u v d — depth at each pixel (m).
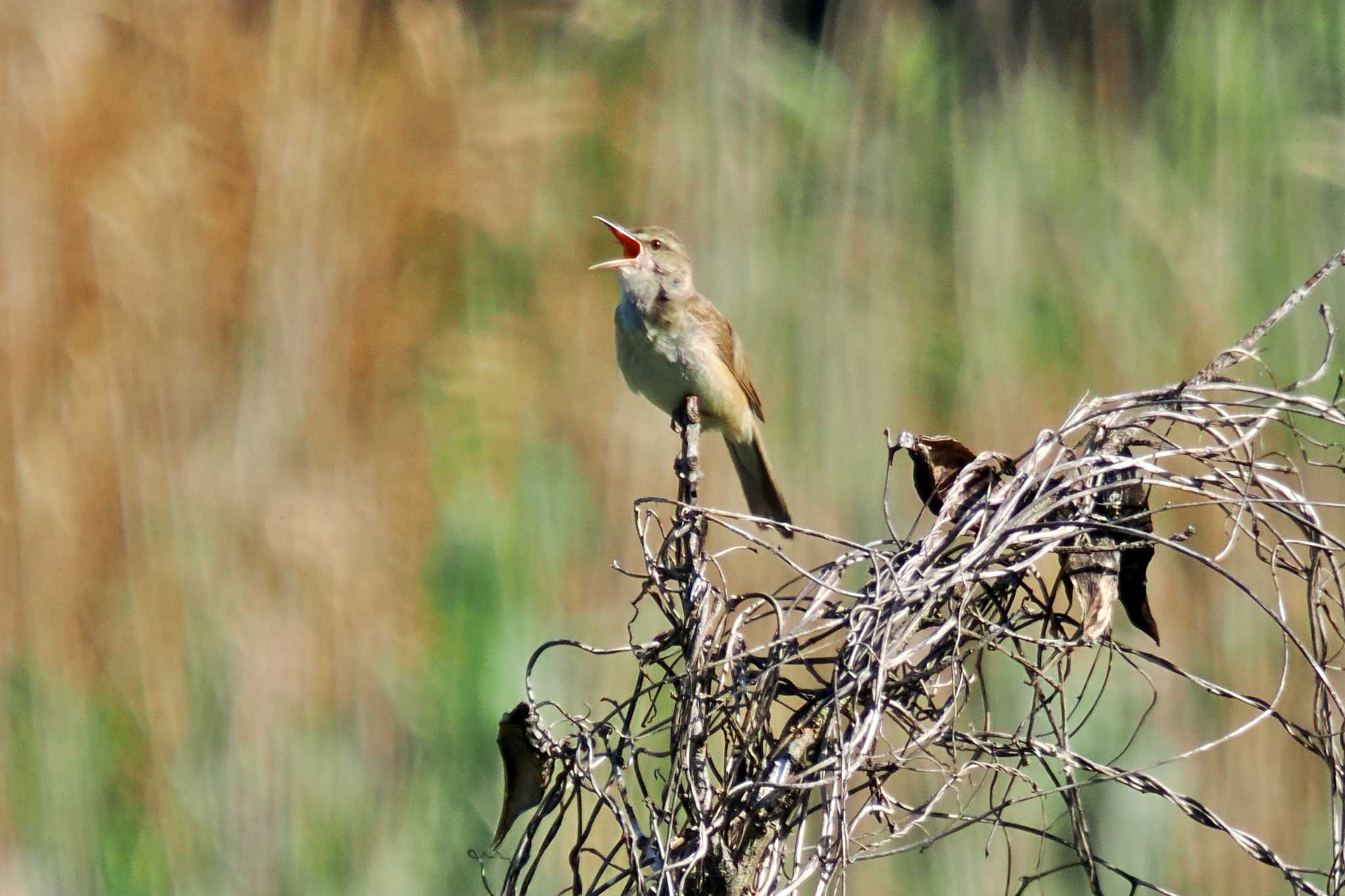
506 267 13.09
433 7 12.73
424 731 9.38
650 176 12.56
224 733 9.24
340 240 11.24
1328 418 4.76
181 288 10.61
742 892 4.44
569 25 14.57
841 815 4.30
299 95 11.39
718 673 4.67
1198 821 4.70
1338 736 4.74
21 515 9.64
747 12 13.55
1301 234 11.98
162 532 9.79
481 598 9.93
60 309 10.30
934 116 14.98
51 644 9.47
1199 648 9.02
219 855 8.95
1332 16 13.40
